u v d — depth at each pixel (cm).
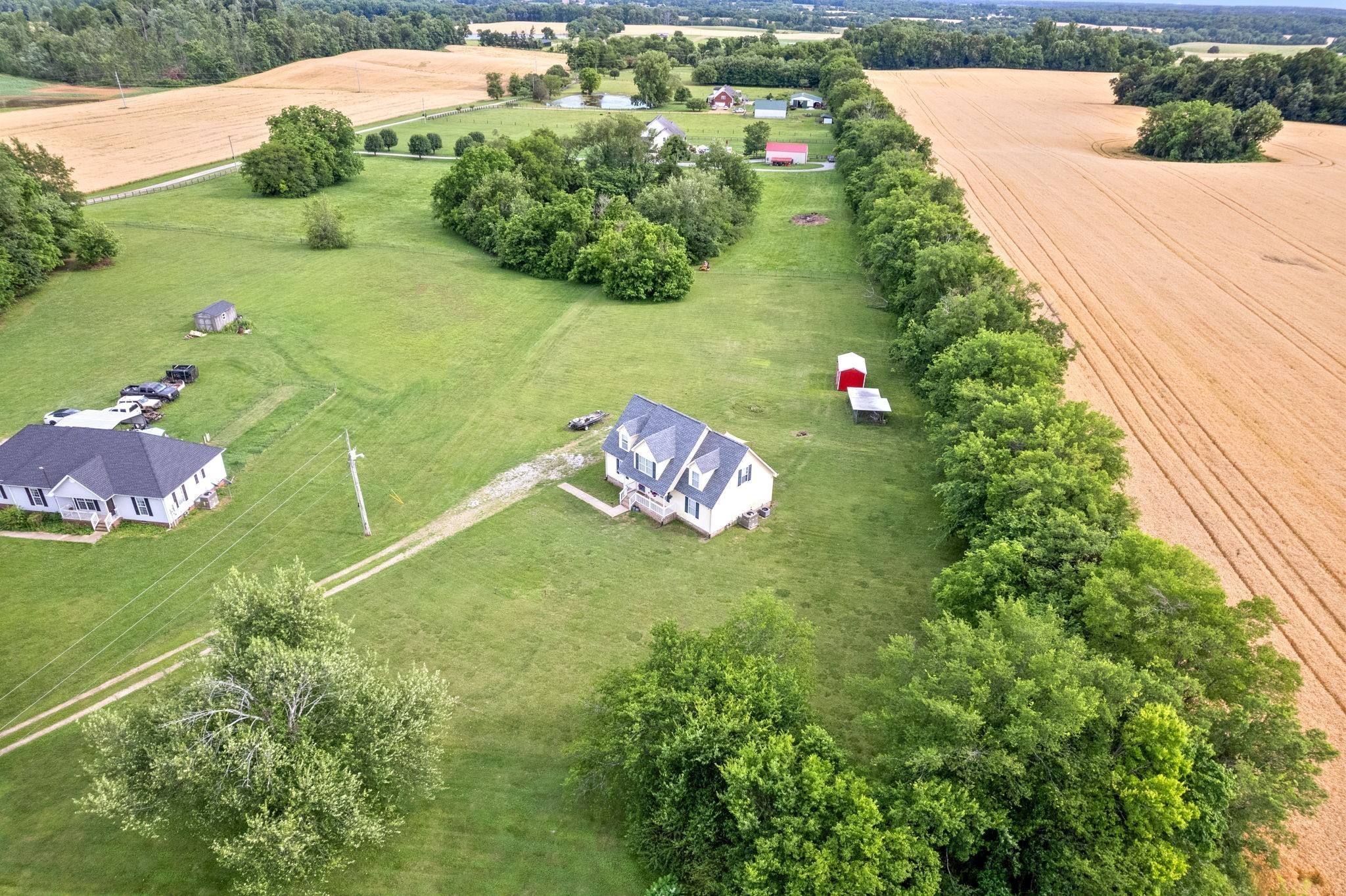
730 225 10244
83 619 3891
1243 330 7388
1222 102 16962
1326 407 6047
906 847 2258
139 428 5491
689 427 4766
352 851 2720
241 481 5084
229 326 7212
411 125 17100
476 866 2719
